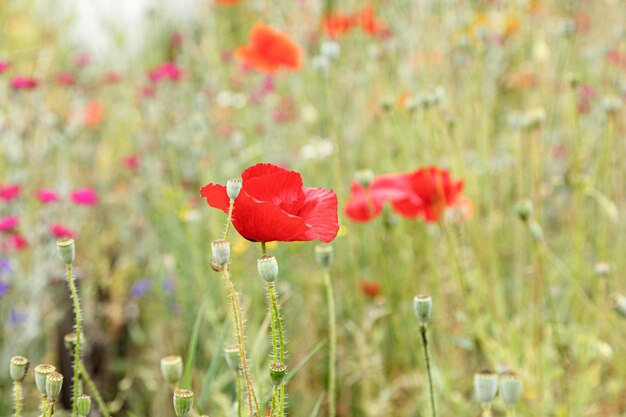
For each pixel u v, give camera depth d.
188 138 1.77
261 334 0.90
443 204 1.10
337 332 1.28
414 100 1.20
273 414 0.77
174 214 1.37
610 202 1.21
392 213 1.20
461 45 1.50
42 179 1.70
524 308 1.29
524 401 1.13
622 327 1.24
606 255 1.23
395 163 1.45
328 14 1.77
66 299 1.20
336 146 1.27
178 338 1.28
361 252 1.45
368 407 1.13
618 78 1.52
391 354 1.30
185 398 0.75
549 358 1.15
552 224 1.62
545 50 1.67
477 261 1.21
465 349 1.25
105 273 1.38
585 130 1.64
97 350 1.15
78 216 1.55
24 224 1.41
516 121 1.33
